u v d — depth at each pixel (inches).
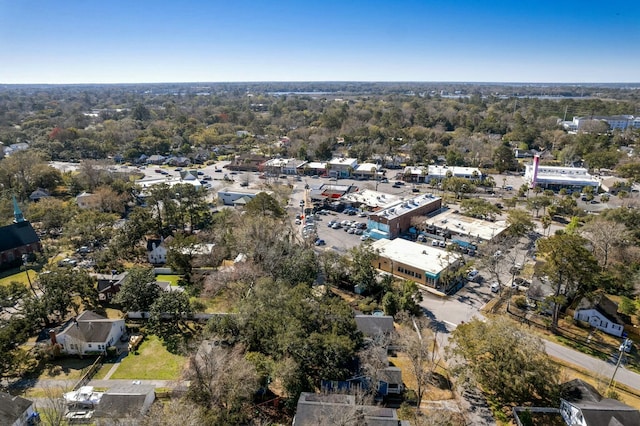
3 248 2723.9
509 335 1510.8
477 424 1414.9
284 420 1435.8
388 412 1333.7
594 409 1318.9
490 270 2386.8
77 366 1760.6
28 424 1413.6
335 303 1766.7
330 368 1485.0
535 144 6732.3
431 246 2992.1
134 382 1641.2
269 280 1958.7
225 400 1386.6
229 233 2741.1
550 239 2001.7
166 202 3201.3
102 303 2288.4
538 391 1469.0
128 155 6072.8
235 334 1712.6
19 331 1863.9
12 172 4151.1
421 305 2204.7
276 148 6540.4
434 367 1707.7
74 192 4284.0
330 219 3663.9
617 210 3002.0
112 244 2733.8
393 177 5231.3
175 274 2630.4
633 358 1760.6
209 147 7027.6
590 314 1998.0
